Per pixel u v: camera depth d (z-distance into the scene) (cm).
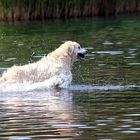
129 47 6519
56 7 10719
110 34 8075
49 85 4241
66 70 4412
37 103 3647
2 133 2881
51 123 3067
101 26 9325
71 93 4006
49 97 3872
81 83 4375
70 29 8875
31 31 8631
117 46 6638
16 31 8656
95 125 3002
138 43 6900
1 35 8125
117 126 2973
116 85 4225
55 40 7356
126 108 3409
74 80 4497
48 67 4384
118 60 5481
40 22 10144
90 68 5022
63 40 7344
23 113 3331
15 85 4250
